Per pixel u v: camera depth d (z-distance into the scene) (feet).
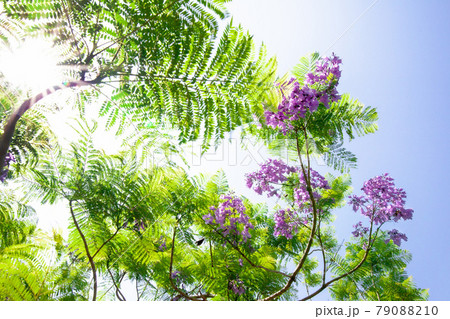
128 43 7.06
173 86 7.31
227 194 14.76
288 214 15.62
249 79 7.60
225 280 13.71
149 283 16.96
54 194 9.92
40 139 8.71
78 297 9.30
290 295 14.25
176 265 16.43
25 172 9.74
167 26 6.77
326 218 17.72
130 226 10.85
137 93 7.80
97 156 10.71
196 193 13.32
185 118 7.57
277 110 9.55
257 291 14.03
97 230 10.53
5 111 7.34
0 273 5.39
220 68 7.38
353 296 19.20
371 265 18.80
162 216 12.17
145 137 9.31
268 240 17.65
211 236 13.93
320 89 10.41
